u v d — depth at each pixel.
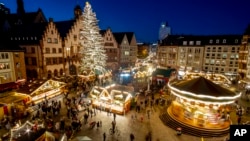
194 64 60.53
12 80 34.84
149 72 48.66
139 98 33.16
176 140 19.55
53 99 30.86
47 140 16.38
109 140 19.22
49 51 41.66
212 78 45.06
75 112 24.27
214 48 55.97
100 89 28.91
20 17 55.03
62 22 51.22
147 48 113.06
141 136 20.27
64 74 45.91
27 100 26.44
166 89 37.47
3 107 22.95
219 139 19.70
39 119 21.62
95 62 45.47
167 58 68.06
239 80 45.94
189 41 61.72
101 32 60.12
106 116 25.27
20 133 15.75
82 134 20.20
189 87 24.02
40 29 41.47
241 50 47.62
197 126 21.33
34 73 41.38
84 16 44.78
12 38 44.44
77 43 49.50
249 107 28.69
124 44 65.69
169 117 24.02
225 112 25.50
